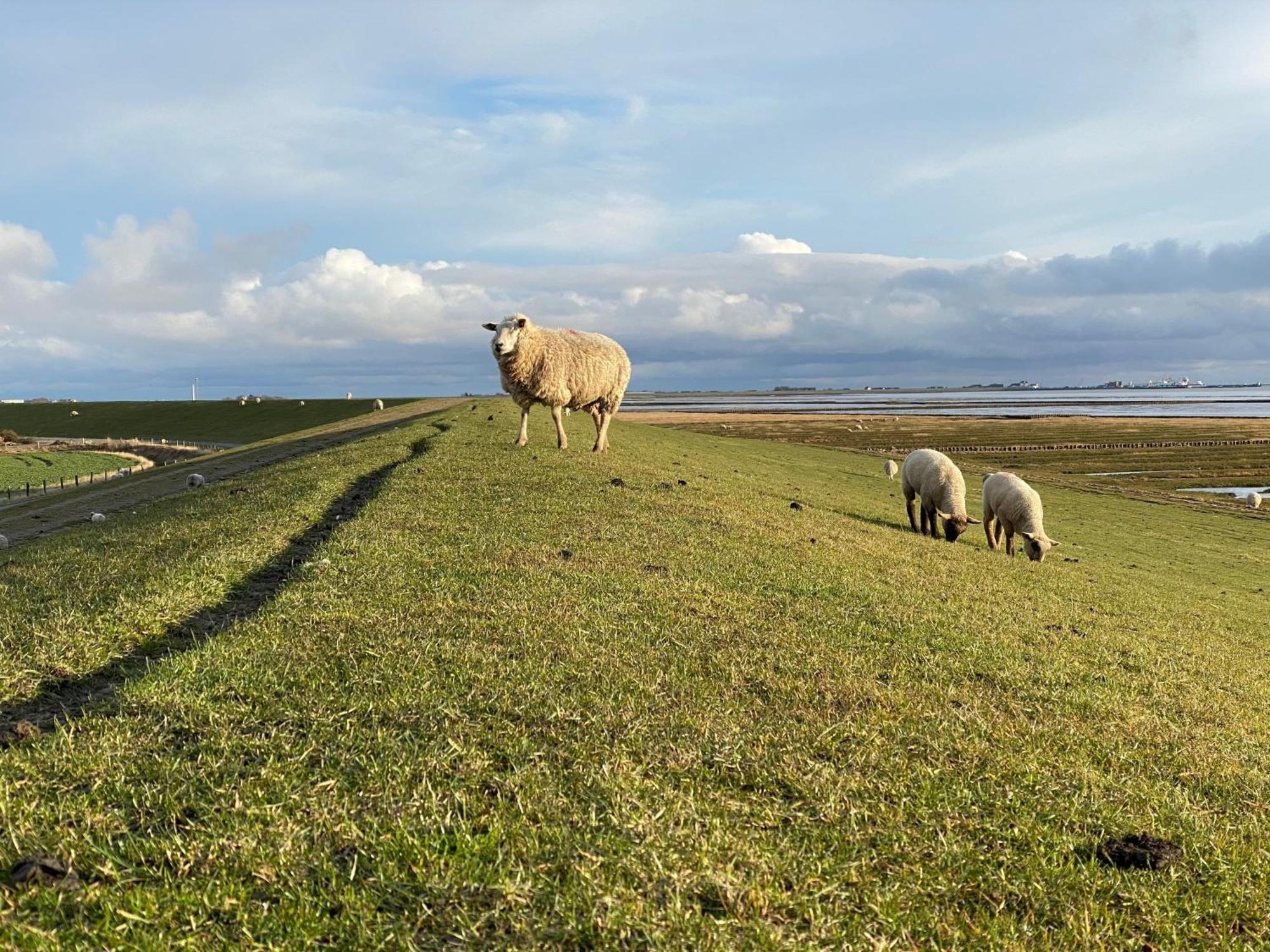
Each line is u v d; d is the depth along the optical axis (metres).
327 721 6.09
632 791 5.43
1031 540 21.33
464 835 4.72
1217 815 6.55
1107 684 9.75
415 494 16.64
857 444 92.56
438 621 8.66
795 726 6.96
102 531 16.23
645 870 4.57
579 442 29.45
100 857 4.35
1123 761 7.34
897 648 9.73
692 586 11.36
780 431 109.69
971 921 4.74
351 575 10.29
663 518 16.33
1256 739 8.77
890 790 6.07
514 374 22.45
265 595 9.91
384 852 4.54
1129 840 5.82
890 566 15.50
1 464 78.31
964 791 6.18
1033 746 7.28
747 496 22.19
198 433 113.19
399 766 5.46
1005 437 100.75
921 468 23.80
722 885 4.51
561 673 7.46
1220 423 125.44
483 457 22.27
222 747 5.62
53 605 8.73
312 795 5.05
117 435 116.81
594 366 24.09
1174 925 4.98
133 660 7.52
